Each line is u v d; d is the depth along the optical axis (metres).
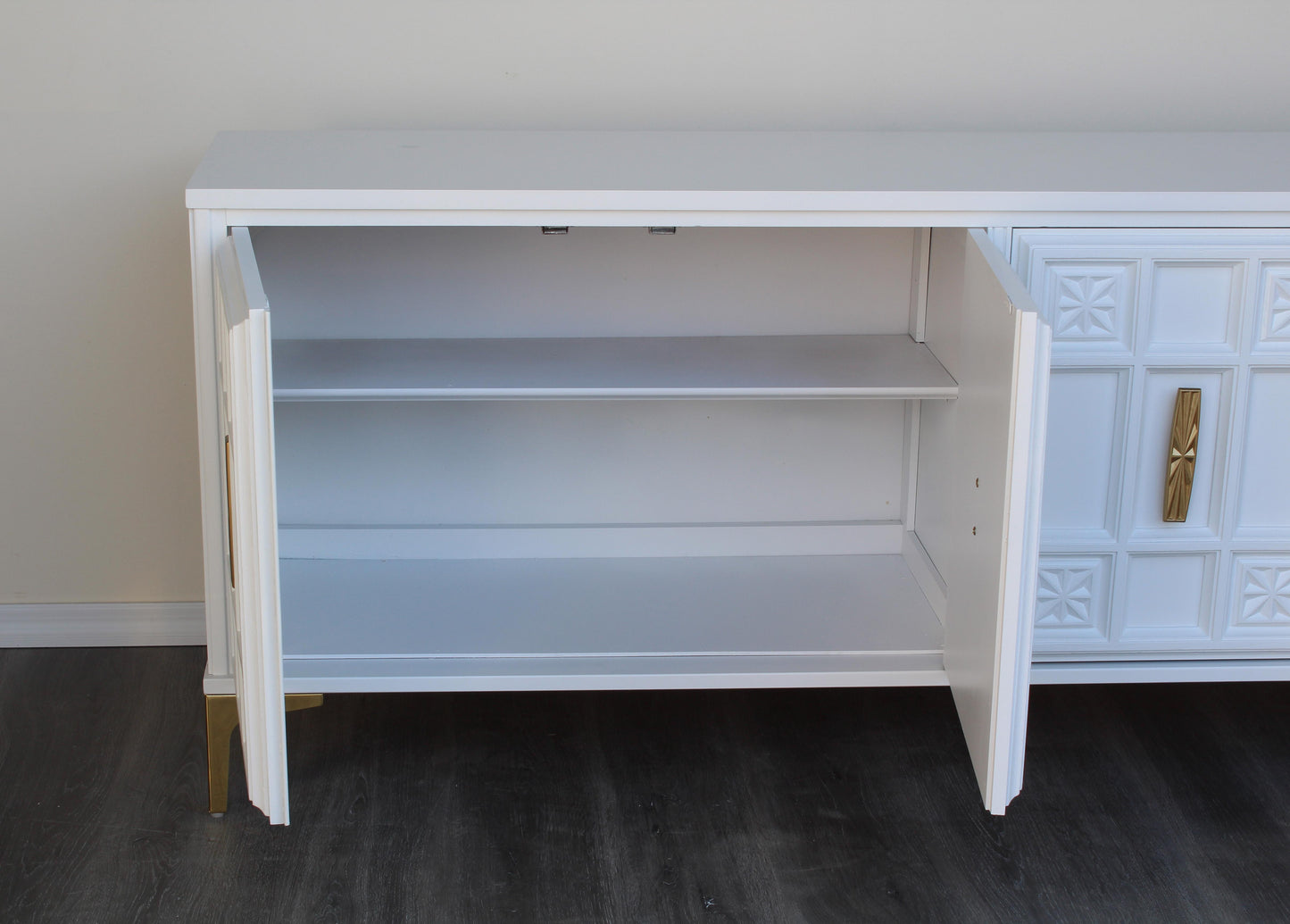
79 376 1.77
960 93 1.74
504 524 1.85
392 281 1.74
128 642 1.87
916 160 1.47
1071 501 1.41
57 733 1.61
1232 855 1.37
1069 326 1.35
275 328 1.75
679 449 1.84
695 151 1.52
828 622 1.57
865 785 1.50
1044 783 1.51
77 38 1.64
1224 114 1.76
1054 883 1.32
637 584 1.70
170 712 1.66
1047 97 1.74
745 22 1.70
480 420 1.81
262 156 1.42
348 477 1.82
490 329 1.77
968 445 1.32
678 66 1.71
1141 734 1.62
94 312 1.75
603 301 1.77
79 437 1.79
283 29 1.66
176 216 1.72
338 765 1.54
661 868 1.34
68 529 1.83
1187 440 1.38
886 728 1.64
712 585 1.70
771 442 1.84
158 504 1.83
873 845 1.38
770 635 1.53
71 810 1.43
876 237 1.75
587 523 1.86
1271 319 1.35
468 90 1.71
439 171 1.36
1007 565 1.17
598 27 1.69
